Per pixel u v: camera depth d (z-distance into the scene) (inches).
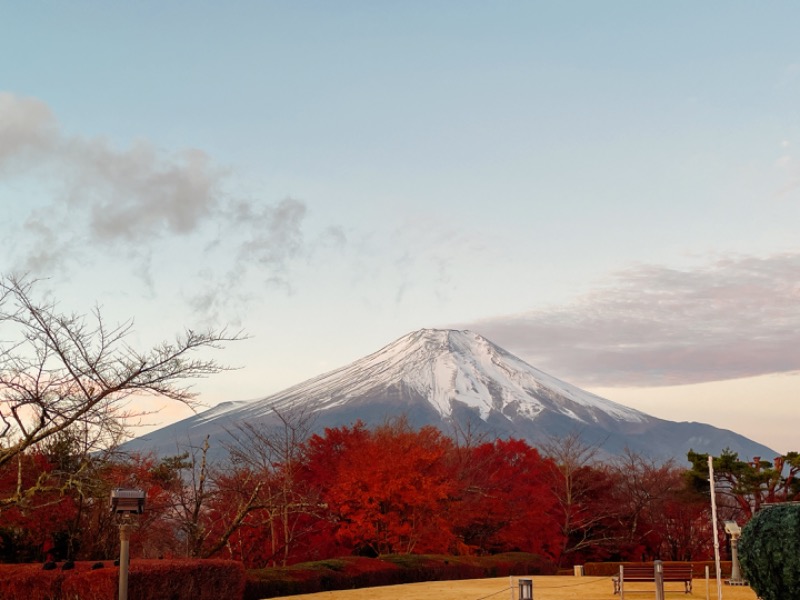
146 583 739.4
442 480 1752.0
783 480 2237.9
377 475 1546.5
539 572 1724.9
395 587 1167.0
